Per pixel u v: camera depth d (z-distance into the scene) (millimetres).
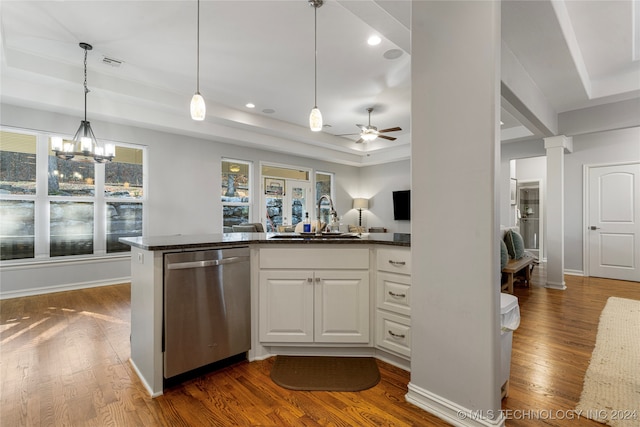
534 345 2545
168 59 3566
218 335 2090
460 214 1595
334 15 2754
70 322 3082
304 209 7637
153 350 1841
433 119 1706
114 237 4855
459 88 1605
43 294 4152
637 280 5008
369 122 5684
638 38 2996
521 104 3176
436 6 1695
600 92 3881
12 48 3332
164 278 1873
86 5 2615
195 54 3451
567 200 5645
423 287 1736
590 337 2705
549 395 1835
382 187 8406
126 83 4141
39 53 3445
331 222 3301
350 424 1592
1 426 1564
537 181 7465
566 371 2115
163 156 5273
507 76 2781
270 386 1938
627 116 3961
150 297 1878
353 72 3869
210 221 5844
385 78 4043
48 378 2025
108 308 3545
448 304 1633
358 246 2264
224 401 1784
